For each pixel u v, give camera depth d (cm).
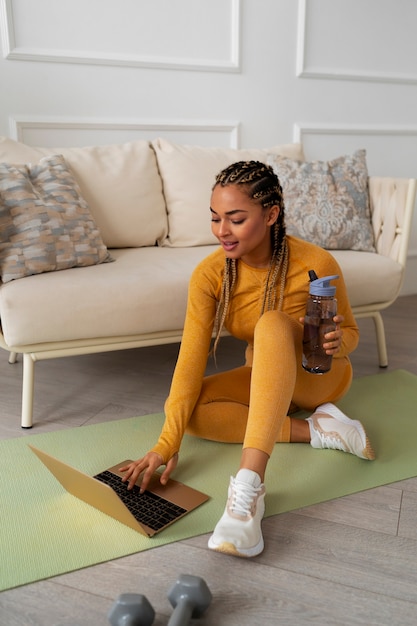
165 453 143
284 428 166
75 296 174
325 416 162
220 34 276
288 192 240
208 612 108
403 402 195
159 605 109
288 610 109
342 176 244
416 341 258
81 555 122
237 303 158
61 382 212
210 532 130
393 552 125
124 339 185
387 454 163
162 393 203
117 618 97
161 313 185
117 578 116
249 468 125
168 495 142
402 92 323
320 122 308
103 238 227
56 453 162
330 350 141
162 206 241
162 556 123
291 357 134
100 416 185
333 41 300
